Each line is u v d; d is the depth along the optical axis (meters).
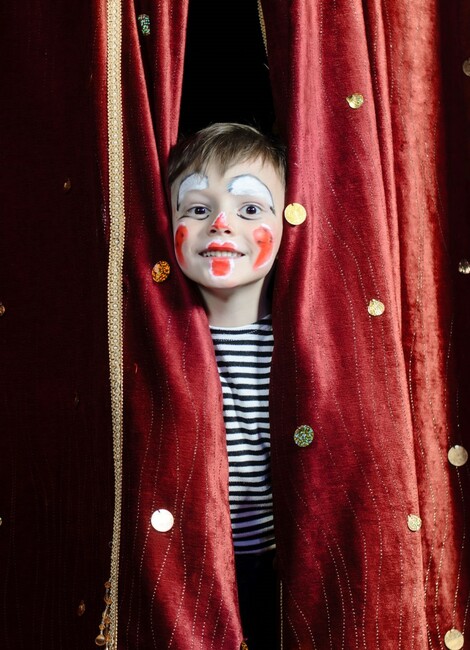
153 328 1.16
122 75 1.21
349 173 1.21
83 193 1.26
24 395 1.32
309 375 1.15
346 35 1.23
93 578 1.21
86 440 1.26
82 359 1.27
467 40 1.31
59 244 1.30
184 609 1.11
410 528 1.16
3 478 1.33
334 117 1.23
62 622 1.26
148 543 1.12
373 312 1.19
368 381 1.18
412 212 1.27
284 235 1.17
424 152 1.29
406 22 1.28
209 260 1.17
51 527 1.29
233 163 1.18
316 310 1.18
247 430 1.21
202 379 1.15
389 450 1.17
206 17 1.45
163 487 1.13
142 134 1.19
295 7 1.20
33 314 1.31
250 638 1.28
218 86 1.48
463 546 1.27
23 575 1.31
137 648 1.11
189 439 1.14
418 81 1.29
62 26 1.30
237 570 1.27
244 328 1.22
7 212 1.33
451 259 1.29
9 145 1.33
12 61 1.34
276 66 1.22
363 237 1.20
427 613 1.24
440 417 1.27
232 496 1.22
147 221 1.19
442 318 1.28
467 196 1.30
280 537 1.16
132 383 1.16
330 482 1.16
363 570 1.14
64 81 1.30
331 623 1.14
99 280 1.21
